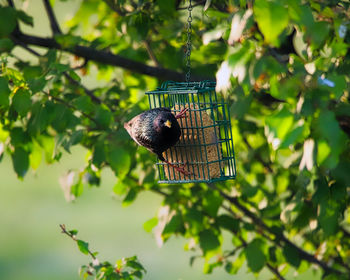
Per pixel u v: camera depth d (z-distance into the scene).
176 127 8.88
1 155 10.01
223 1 10.05
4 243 24.08
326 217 8.17
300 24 6.53
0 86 8.77
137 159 10.77
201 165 9.70
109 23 11.93
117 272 8.55
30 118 9.76
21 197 28.50
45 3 11.62
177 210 10.29
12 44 9.93
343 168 7.99
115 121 10.25
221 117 10.48
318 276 16.62
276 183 10.61
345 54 7.92
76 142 9.34
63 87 11.09
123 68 11.21
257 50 7.10
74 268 21.94
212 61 11.20
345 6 8.38
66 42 10.67
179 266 21.41
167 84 10.67
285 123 6.59
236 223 10.52
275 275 10.66
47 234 24.70
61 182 10.63
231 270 10.62
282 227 10.60
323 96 6.61
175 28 10.63
